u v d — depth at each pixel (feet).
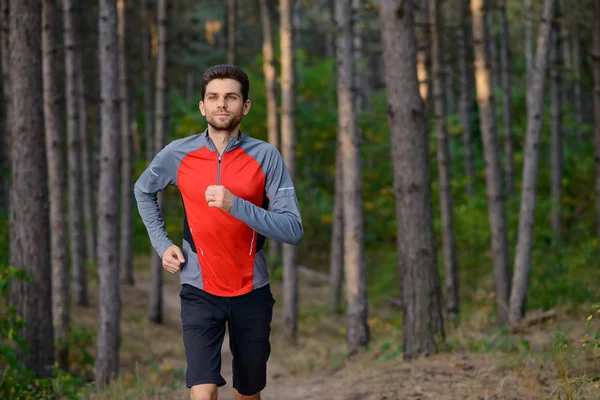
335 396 17.52
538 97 27.07
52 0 28.50
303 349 33.04
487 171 30.27
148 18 63.05
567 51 67.92
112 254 25.20
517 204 44.98
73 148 40.50
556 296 29.94
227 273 9.45
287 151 38.93
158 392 21.29
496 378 16.02
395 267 45.93
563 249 37.81
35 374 19.52
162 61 40.55
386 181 55.21
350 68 29.40
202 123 50.67
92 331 28.09
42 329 19.84
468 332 24.64
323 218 56.08
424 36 36.55
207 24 109.60
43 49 29.01
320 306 47.11
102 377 24.68
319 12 88.28
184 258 9.68
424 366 18.63
